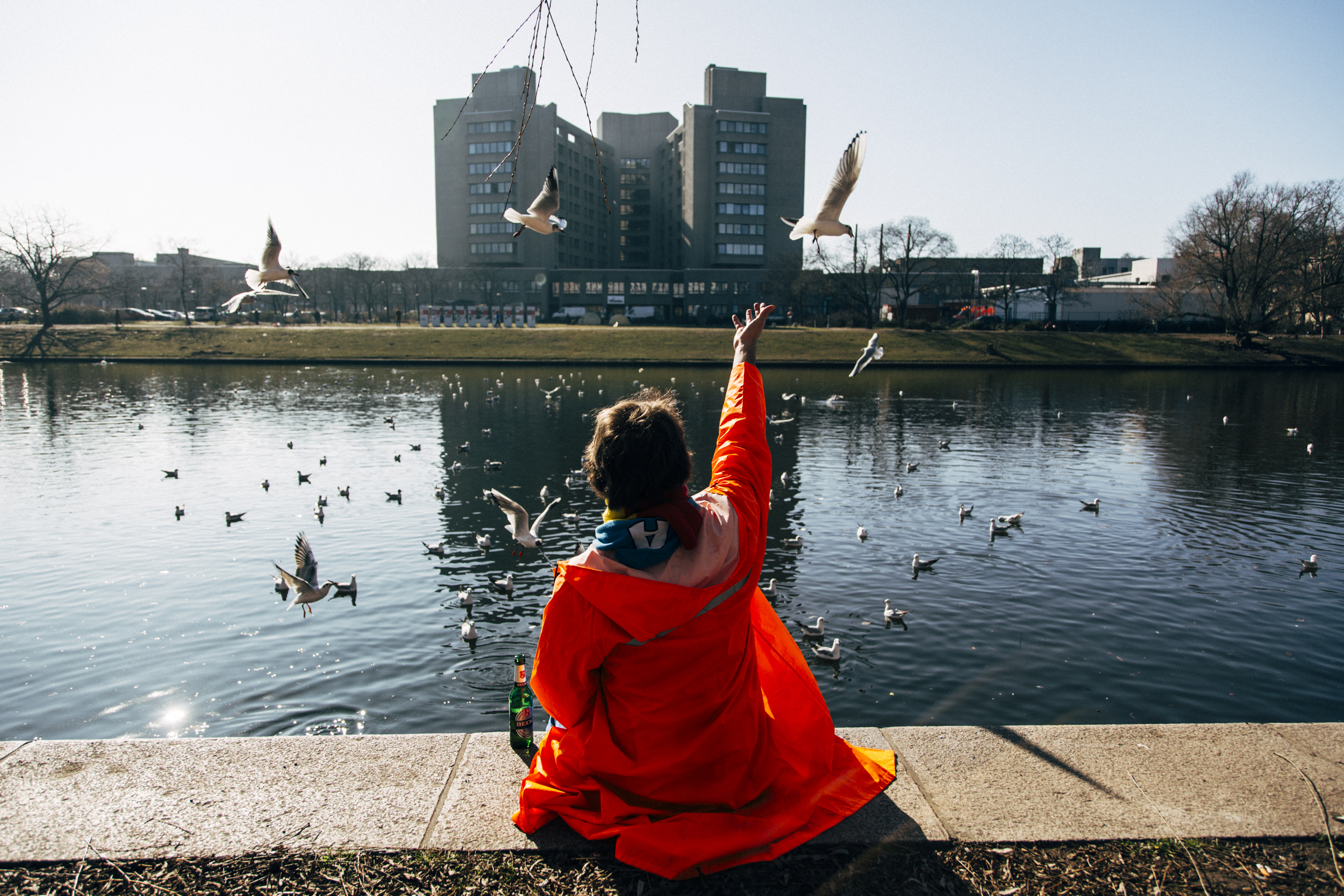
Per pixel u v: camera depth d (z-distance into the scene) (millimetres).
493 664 11703
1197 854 3160
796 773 3430
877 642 12562
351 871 3049
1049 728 4113
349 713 10289
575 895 2914
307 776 3666
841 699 10703
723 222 132625
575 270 128000
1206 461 29078
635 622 2826
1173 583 15383
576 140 139625
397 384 55531
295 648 12234
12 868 3068
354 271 120312
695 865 2992
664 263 155000
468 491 23375
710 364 69875
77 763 3730
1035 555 17250
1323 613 13812
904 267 90312
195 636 12633
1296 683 11203
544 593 14773
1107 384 59562
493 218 130125
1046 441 33781
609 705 3092
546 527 19344
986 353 74250
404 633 12844
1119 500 22766
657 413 2871
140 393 49094
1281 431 36938
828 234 4695
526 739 3916
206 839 3225
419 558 16891
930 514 20984
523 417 39875
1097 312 96562
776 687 3621
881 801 3480
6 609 13797
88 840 3219
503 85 127375
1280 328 83875
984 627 13180
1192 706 10555
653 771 3090
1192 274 77562
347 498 22453
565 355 71938
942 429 37375
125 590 14750
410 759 3820
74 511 20891
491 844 3182
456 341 75312
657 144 160125
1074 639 12711
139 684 11023
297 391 51188
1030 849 3191
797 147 135375
